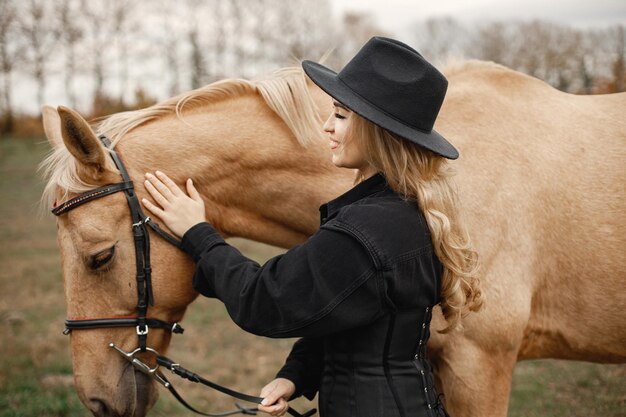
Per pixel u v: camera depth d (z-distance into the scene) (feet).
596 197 6.91
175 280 6.49
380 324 4.73
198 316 20.04
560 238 6.91
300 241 7.51
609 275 6.83
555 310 7.10
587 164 7.04
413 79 4.63
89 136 5.89
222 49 113.19
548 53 77.77
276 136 7.06
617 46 59.62
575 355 7.39
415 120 4.64
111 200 6.22
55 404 12.24
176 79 111.96
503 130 7.06
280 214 7.22
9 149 78.95
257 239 7.48
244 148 6.97
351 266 4.48
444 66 7.89
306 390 5.82
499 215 6.68
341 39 109.19
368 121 4.72
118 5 107.76
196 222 6.07
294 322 4.59
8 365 14.73
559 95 7.62
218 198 7.02
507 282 6.68
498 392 6.72
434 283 4.81
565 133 7.20
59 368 14.51
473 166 6.79
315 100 7.31
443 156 4.67
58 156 6.40
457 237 4.84
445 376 6.68
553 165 6.98
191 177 6.80
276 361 15.78
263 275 4.78
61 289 23.52
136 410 6.49
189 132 6.88
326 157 7.07
